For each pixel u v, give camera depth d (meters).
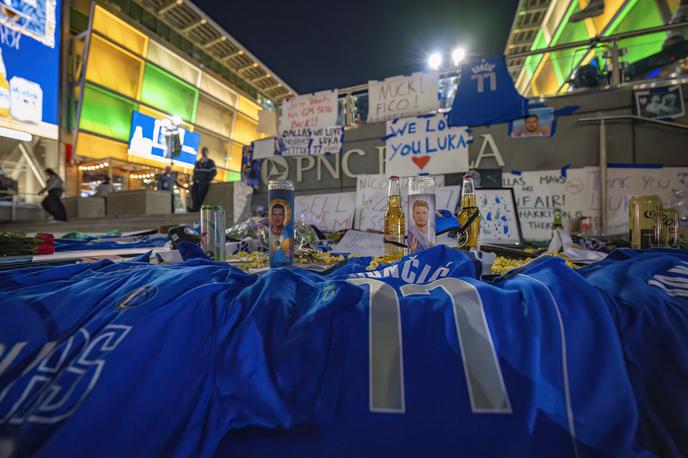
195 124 14.27
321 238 2.31
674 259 0.70
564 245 1.45
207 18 6.39
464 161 2.44
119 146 11.52
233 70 16.70
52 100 9.61
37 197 9.72
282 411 0.45
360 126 2.75
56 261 1.32
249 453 0.44
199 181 5.41
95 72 10.30
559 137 2.29
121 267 0.86
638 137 2.17
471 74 2.46
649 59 2.63
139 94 11.77
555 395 0.43
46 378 0.47
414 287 0.62
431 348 0.48
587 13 3.81
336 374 0.47
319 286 0.68
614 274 0.64
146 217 6.07
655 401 0.44
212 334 0.54
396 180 1.16
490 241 2.21
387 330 0.50
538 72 3.57
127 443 0.43
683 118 2.09
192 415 0.47
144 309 0.55
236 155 16.78
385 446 0.42
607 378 0.43
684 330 0.49
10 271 0.79
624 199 2.15
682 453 0.41
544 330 0.48
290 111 2.94
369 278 0.67
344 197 2.72
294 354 0.49
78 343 0.50
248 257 1.46
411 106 2.64
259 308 0.55
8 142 9.03
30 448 0.41
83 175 10.83
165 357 0.50
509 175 2.37
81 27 10.58
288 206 1.08
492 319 0.50
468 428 0.41
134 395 0.46
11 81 8.52
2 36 8.23
